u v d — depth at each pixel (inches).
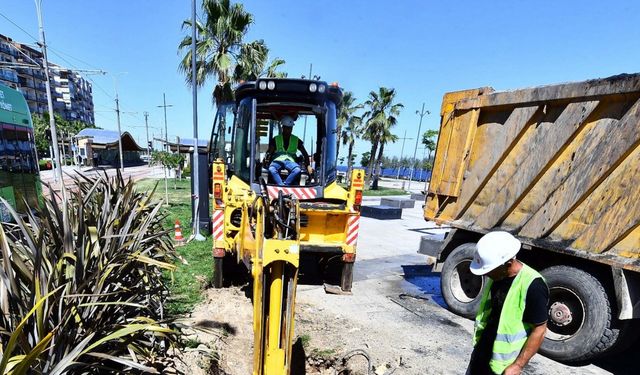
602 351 140.6
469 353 155.3
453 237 208.4
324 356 147.6
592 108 140.7
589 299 141.9
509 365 89.6
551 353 152.9
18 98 299.4
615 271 134.0
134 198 171.6
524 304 87.4
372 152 1219.2
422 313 197.3
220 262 205.8
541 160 160.4
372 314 191.3
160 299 133.7
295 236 99.7
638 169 128.7
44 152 1962.4
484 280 185.3
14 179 278.1
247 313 177.9
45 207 114.5
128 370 96.9
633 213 129.3
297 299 205.2
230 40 540.1
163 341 119.5
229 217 200.5
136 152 2573.8
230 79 542.6
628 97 130.7
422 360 147.5
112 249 111.0
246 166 207.0
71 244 100.7
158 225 192.1
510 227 175.9
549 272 158.1
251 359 143.5
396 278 261.6
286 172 211.9
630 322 138.0
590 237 142.2
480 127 193.9
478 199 194.9
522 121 168.6
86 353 84.2
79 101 3523.6
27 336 81.7
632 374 145.9
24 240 110.5
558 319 154.2
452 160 210.8
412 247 373.1
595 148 140.9
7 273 83.7
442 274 208.1
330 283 237.9
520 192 169.8
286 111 215.6
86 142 1798.7
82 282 96.0
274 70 651.5
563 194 152.1
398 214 581.3
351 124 1325.0
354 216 210.8
